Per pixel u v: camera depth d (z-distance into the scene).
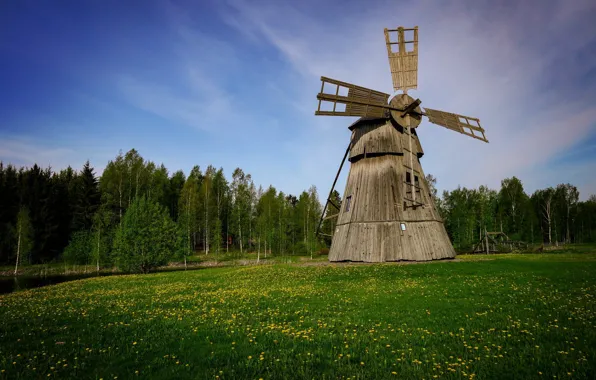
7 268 63.78
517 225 97.38
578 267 27.05
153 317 13.84
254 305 15.91
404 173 36.22
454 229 88.81
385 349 9.56
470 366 8.18
